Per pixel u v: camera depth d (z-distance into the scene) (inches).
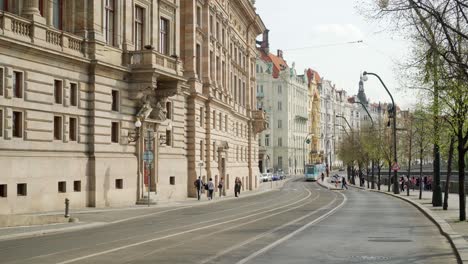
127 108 1716.3
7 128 1251.2
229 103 2940.5
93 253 680.4
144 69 1704.0
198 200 2075.5
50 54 1373.0
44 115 1368.1
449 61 766.5
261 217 1293.1
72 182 1460.4
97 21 1579.7
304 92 7185.0
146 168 1833.2
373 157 3341.5
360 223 1119.6
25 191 1290.6
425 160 5413.4
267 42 6594.5
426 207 1568.7
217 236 876.6
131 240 828.0
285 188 3622.0
